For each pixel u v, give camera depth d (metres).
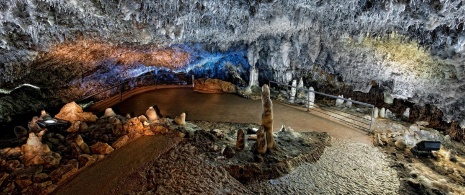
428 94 10.05
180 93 14.33
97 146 6.48
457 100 9.53
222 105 12.04
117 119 7.93
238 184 5.71
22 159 5.75
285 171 6.34
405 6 5.86
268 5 6.61
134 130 7.41
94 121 8.30
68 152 6.28
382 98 12.48
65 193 5.01
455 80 8.65
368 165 6.81
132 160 6.05
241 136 6.80
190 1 6.11
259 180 6.04
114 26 7.30
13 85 9.66
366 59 10.57
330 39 10.42
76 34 7.68
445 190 5.88
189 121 9.80
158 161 6.01
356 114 10.95
